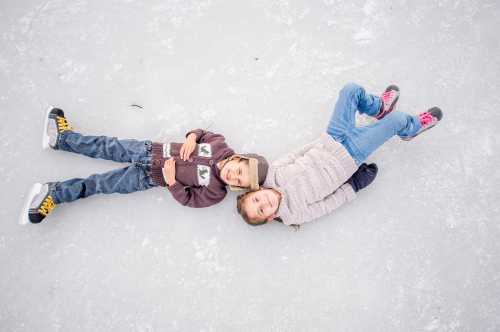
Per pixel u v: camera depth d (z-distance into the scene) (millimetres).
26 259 2195
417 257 2199
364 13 2434
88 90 2369
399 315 2139
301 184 2061
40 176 2281
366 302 2154
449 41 2393
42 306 2148
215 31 2434
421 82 2354
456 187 2256
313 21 2436
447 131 2307
